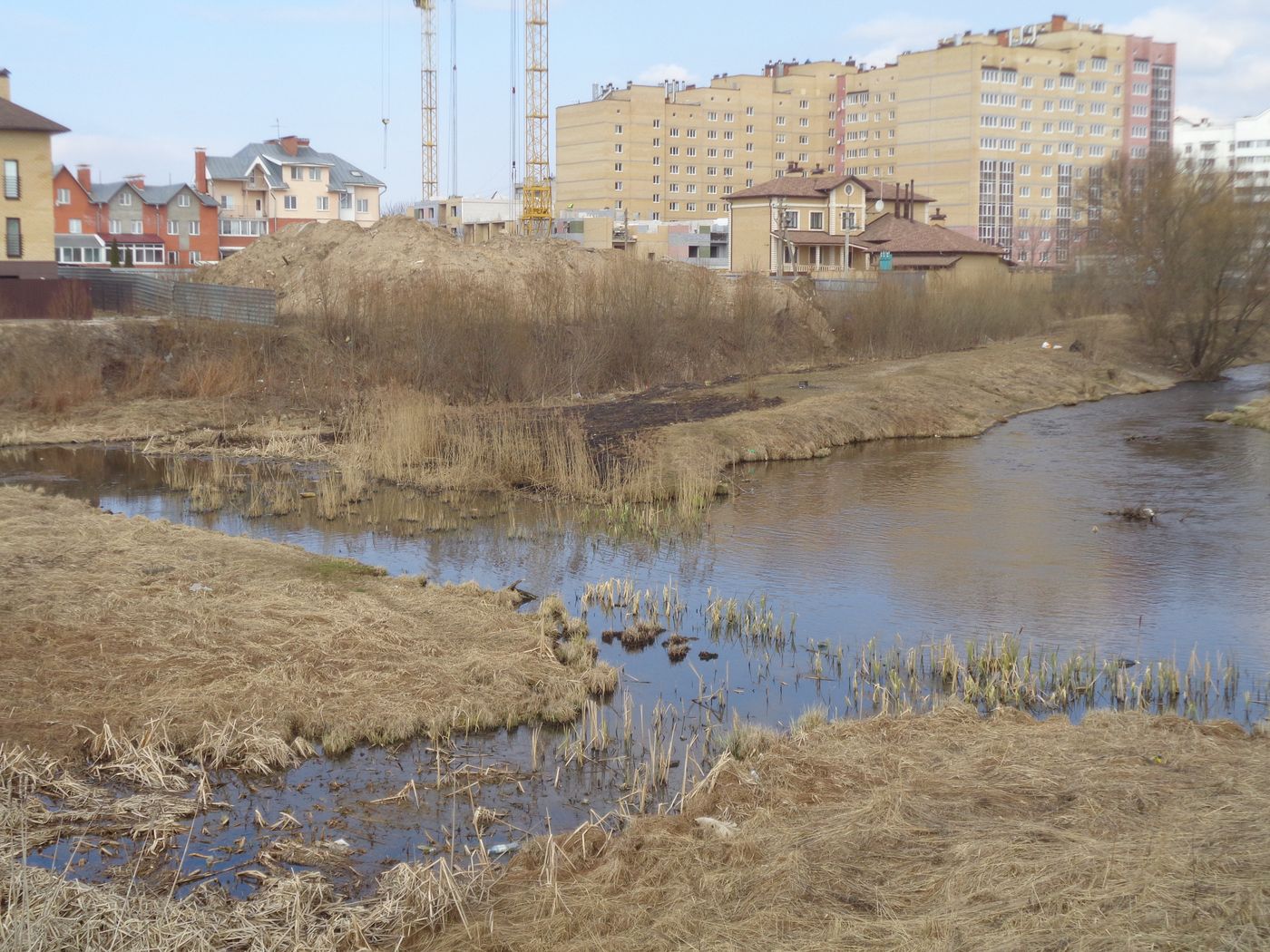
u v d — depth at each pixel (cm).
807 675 1197
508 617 1301
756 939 614
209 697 1007
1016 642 1261
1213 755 861
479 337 3095
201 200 8400
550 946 637
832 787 829
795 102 12394
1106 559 1655
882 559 1667
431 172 11675
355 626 1205
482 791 901
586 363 3269
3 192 4138
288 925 674
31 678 1032
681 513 1956
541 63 10006
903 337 4203
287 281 4366
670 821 797
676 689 1153
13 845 757
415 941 669
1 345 3064
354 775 923
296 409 2980
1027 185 10806
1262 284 4141
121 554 1477
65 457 2511
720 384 3378
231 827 830
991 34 11756
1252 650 1265
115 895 688
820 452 2586
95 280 4547
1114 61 11319
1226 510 1981
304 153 9619
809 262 7475
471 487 2155
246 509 1977
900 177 10956
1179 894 626
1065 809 766
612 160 11525
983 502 2061
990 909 625
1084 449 2675
